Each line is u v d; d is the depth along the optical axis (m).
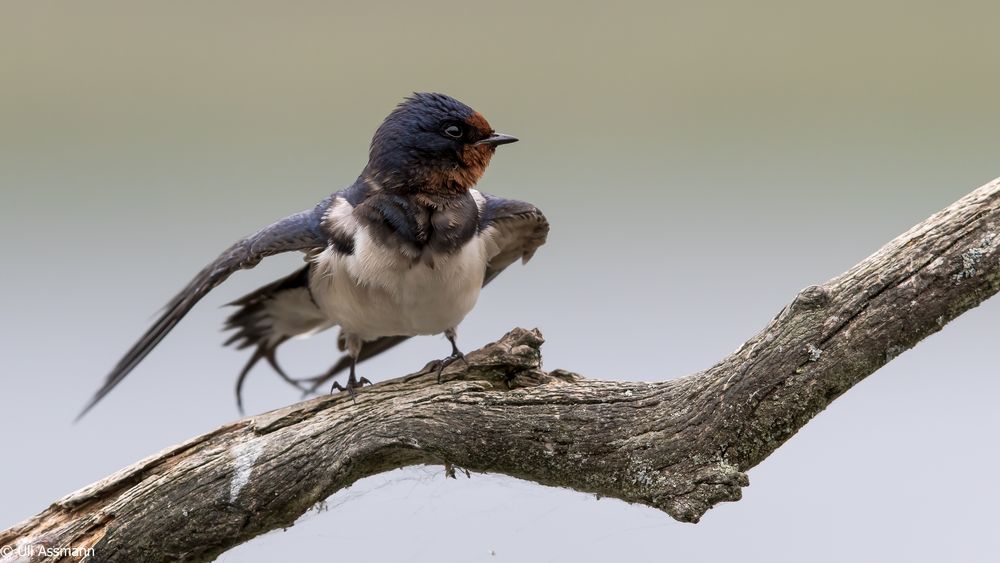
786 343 3.11
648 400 3.12
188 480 3.13
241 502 3.13
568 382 3.13
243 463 3.13
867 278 3.11
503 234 3.18
